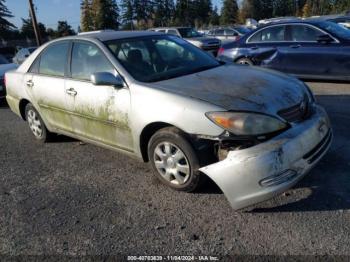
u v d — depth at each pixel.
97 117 4.21
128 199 3.69
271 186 2.97
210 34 24.45
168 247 2.90
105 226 3.26
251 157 2.97
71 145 5.45
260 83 3.59
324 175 3.73
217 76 3.87
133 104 3.74
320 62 7.84
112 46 4.25
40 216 3.52
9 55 26.31
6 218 3.54
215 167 3.13
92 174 4.36
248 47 8.98
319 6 56.09
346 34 7.85
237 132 3.04
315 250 2.71
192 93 3.43
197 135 3.24
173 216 3.31
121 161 4.66
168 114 3.41
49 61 5.01
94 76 3.83
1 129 6.77
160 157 3.69
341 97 6.79
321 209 3.20
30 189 4.12
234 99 3.25
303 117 3.40
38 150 5.38
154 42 4.57
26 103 5.66
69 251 2.96
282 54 8.36
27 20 72.31
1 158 5.20
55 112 4.93
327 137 3.54
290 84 3.68
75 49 4.59
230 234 2.99
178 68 4.22
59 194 3.93
